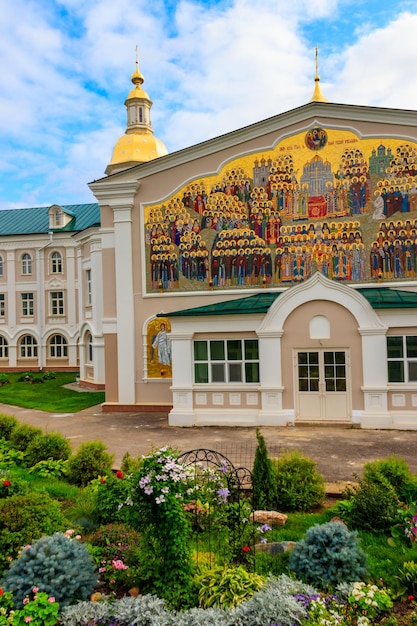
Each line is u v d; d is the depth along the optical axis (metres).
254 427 16.45
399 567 6.13
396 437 14.49
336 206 18.62
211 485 7.32
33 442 12.34
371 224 18.28
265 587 5.39
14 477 9.31
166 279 20.20
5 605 5.09
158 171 20.39
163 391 20.30
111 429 16.69
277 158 19.19
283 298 16.67
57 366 39.56
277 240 19.09
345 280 18.44
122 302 20.66
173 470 5.79
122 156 28.61
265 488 8.58
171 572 5.62
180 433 15.75
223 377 17.23
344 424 16.06
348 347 16.23
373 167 18.34
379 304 15.98
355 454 12.52
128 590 5.91
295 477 8.85
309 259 18.80
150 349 20.41
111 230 21.09
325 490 9.09
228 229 19.56
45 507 6.80
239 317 17.06
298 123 19.05
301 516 8.20
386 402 15.87
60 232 39.25
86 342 28.92
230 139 19.59
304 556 6.06
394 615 5.31
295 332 16.62
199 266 19.86
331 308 16.39
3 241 40.53
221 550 6.65
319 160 18.81
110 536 7.01
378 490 7.84
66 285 39.44
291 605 4.99
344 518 7.80
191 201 19.98
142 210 20.50
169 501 5.70
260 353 16.78
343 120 18.66
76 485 10.50
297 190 18.98
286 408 16.61
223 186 19.67
